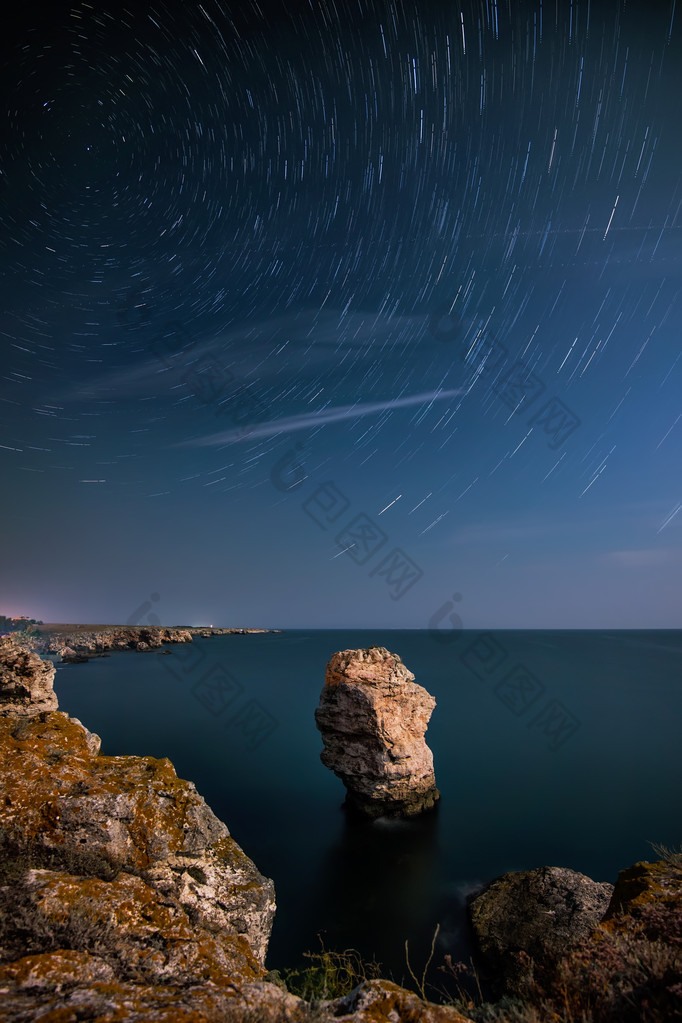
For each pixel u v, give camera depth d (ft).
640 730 174.29
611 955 17.34
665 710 208.03
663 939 18.25
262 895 28.84
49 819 25.34
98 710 191.31
